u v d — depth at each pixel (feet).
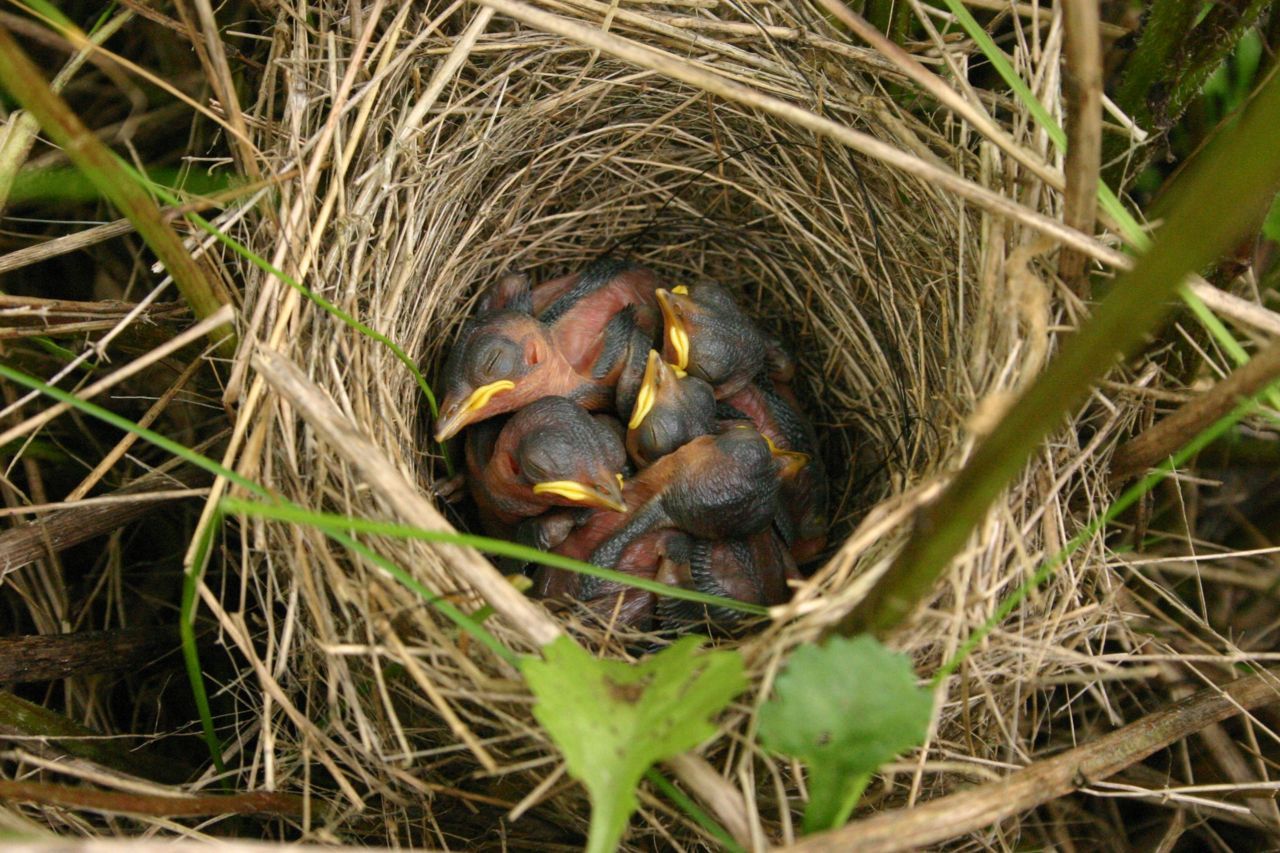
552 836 0.98
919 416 1.03
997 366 0.95
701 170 1.11
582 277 1.11
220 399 1.05
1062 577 0.97
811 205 1.09
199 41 0.98
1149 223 1.00
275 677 0.93
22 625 1.06
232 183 1.02
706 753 0.91
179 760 1.03
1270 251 1.06
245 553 0.94
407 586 0.90
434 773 0.96
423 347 1.07
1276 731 1.04
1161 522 1.07
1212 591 1.07
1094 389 0.96
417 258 1.05
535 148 1.09
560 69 1.07
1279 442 1.06
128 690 1.06
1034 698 1.02
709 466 1.03
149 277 1.11
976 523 0.84
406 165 1.04
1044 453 0.96
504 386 1.04
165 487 1.03
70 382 1.08
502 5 0.93
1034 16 0.99
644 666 0.87
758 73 1.06
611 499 1.01
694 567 1.03
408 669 0.91
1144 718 0.95
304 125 1.02
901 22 1.03
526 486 1.03
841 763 0.85
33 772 0.98
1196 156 1.00
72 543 1.01
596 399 1.09
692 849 0.95
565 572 1.03
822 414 1.13
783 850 0.84
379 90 1.03
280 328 0.97
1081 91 0.89
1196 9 0.97
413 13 1.05
